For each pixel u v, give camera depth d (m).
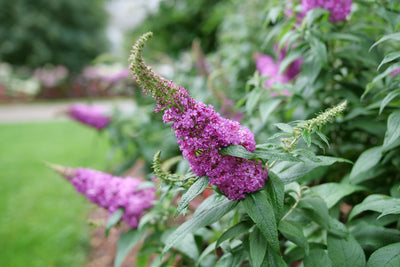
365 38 0.48
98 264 0.82
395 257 0.32
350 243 0.35
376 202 0.36
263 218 0.30
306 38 0.46
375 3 0.45
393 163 0.42
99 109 1.08
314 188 0.42
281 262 0.32
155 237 0.48
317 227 0.42
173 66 1.02
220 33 1.53
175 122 0.31
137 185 0.47
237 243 0.39
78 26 6.04
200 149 0.31
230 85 0.90
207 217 0.33
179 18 1.71
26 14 5.52
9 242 0.97
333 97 0.51
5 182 1.52
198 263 0.42
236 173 0.31
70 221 1.07
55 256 0.88
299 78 0.50
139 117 1.03
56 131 2.81
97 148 2.04
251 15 1.04
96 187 0.47
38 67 5.77
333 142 0.51
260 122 0.60
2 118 3.82
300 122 0.33
